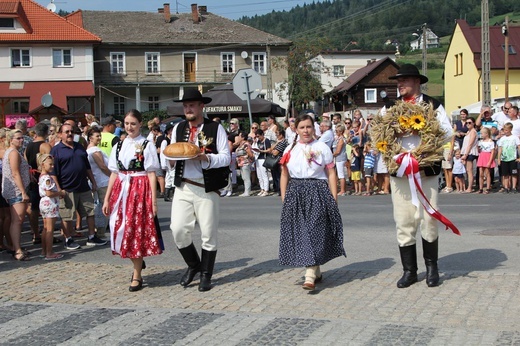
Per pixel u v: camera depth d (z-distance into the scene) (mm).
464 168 17422
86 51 53281
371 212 13922
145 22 60531
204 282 7594
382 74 57594
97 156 11070
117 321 6391
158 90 59094
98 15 61031
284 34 142375
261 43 58938
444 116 7305
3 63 52125
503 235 10508
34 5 54625
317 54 55656
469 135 17328
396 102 7340
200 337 5809
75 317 6574
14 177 9797
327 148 7488
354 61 71812
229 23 61562
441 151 7160
